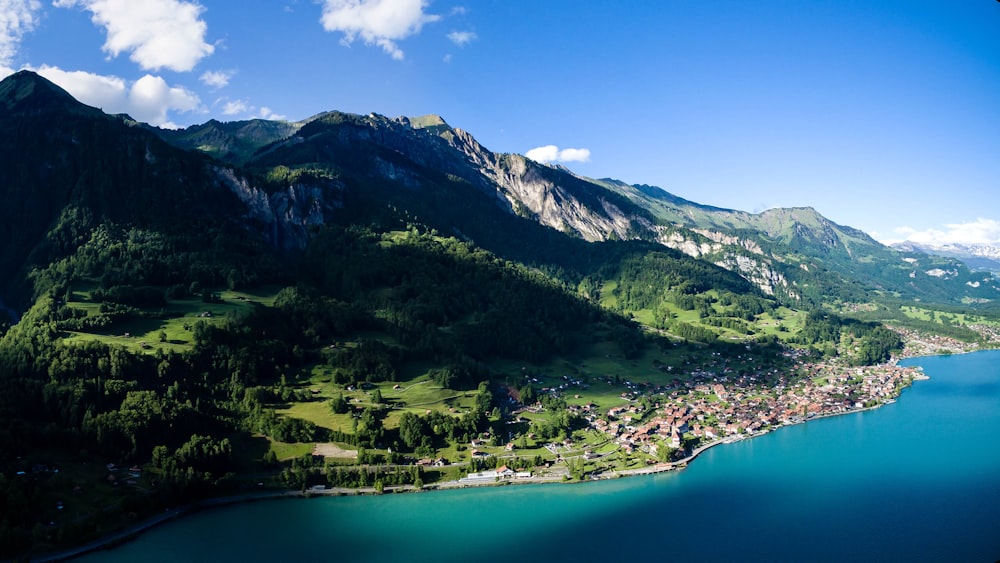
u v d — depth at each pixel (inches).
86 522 7042.3
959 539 7175.2
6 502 6850.4
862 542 7160.4
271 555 6934.1
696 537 7372.1
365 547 7165.4
